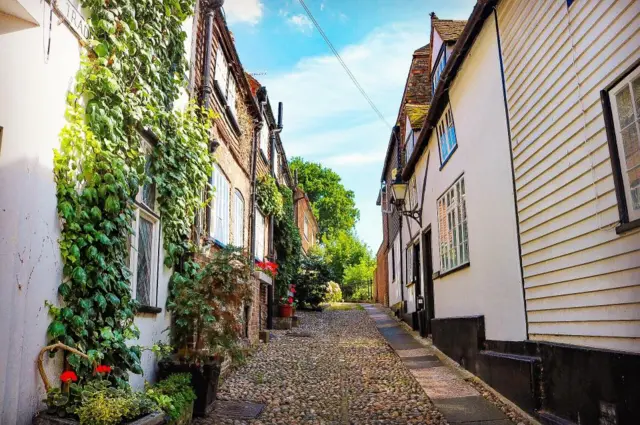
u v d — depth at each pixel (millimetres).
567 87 4516
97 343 3760
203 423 4902
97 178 3834
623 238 3729
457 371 7469
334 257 35594
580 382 4164
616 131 3818
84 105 3877
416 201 12648
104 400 3285
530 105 5309
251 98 10523
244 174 10414
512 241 5816
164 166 5398
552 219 4840
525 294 5453
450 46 9875
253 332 9695
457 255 8430
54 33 3508
